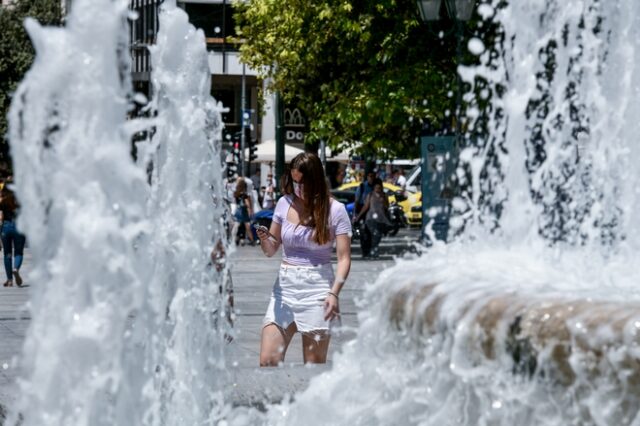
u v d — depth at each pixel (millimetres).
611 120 9352
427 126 37938
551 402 4520
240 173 66938
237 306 22750
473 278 5625
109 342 5906
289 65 42531
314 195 10711
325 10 38938
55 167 5734
